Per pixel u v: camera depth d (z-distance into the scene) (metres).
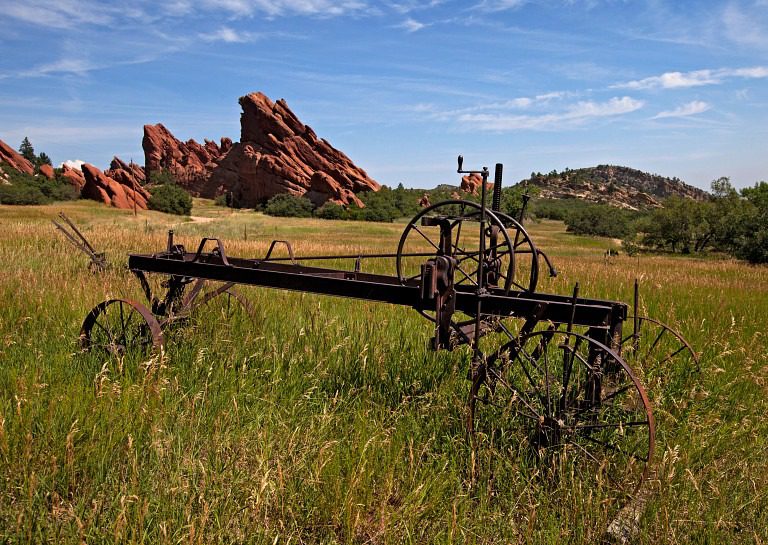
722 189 64.81
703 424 4.90
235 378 5.51
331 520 3.68
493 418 4.78
